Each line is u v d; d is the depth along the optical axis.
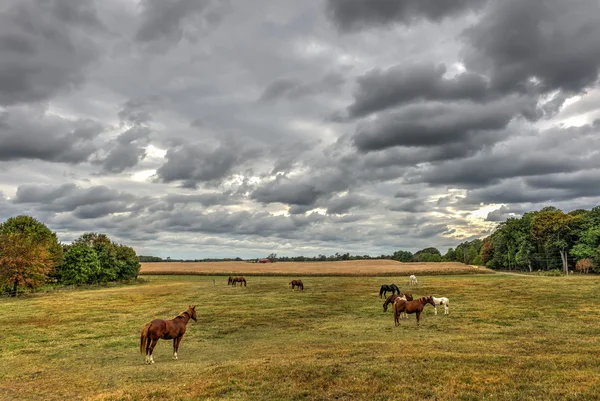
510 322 24.72
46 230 75.94
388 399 10.62
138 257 96.50
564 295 36.78
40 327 27.31
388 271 96.00
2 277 52.22
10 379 14.63
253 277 93.19
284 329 24.92
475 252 162.38
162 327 17.05
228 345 20.66
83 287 70.50
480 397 10.51
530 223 98.38
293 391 11.56
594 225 80.31
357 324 25.91
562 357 14.72
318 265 134.75
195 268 128.62
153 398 11.44
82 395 12.27
